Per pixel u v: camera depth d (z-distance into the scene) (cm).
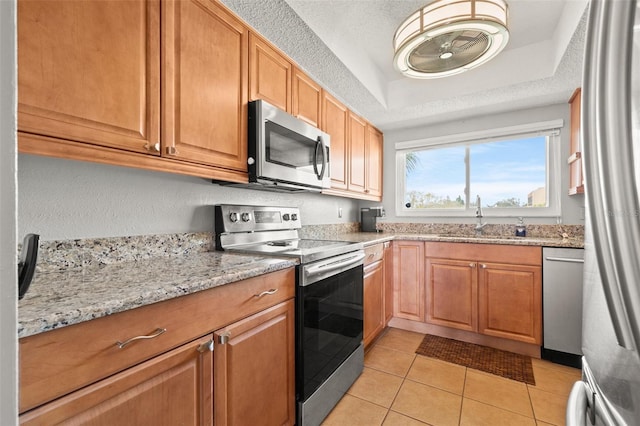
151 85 113
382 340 256
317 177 204
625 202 39
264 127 158
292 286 142
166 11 119
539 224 273
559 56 196
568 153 264
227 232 175
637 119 38
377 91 255
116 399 76
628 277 39
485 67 240
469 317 249
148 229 144
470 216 311
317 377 153
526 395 178
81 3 94
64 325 66
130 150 107
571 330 212
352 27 201
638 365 41
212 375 101
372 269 237
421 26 152
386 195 355
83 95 94
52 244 111
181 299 92
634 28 38
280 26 160
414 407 168
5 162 28
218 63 141
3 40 28
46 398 64
